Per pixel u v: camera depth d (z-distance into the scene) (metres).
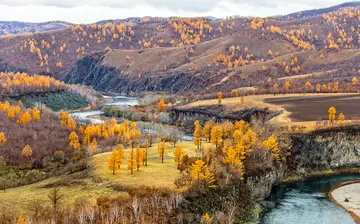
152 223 76.69
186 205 86.19
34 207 82.38
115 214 76.19
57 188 98.50
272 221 94.81
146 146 142.12
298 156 139.88
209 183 96.12
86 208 77.38
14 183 121.69
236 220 92.69
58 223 72.75
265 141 129.38
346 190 120.12
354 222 94.75
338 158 143.88
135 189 89.75
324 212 101.25
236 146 116.75
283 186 124.31
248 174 114.44
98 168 113.25
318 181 130.00
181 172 106.69
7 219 75.00
